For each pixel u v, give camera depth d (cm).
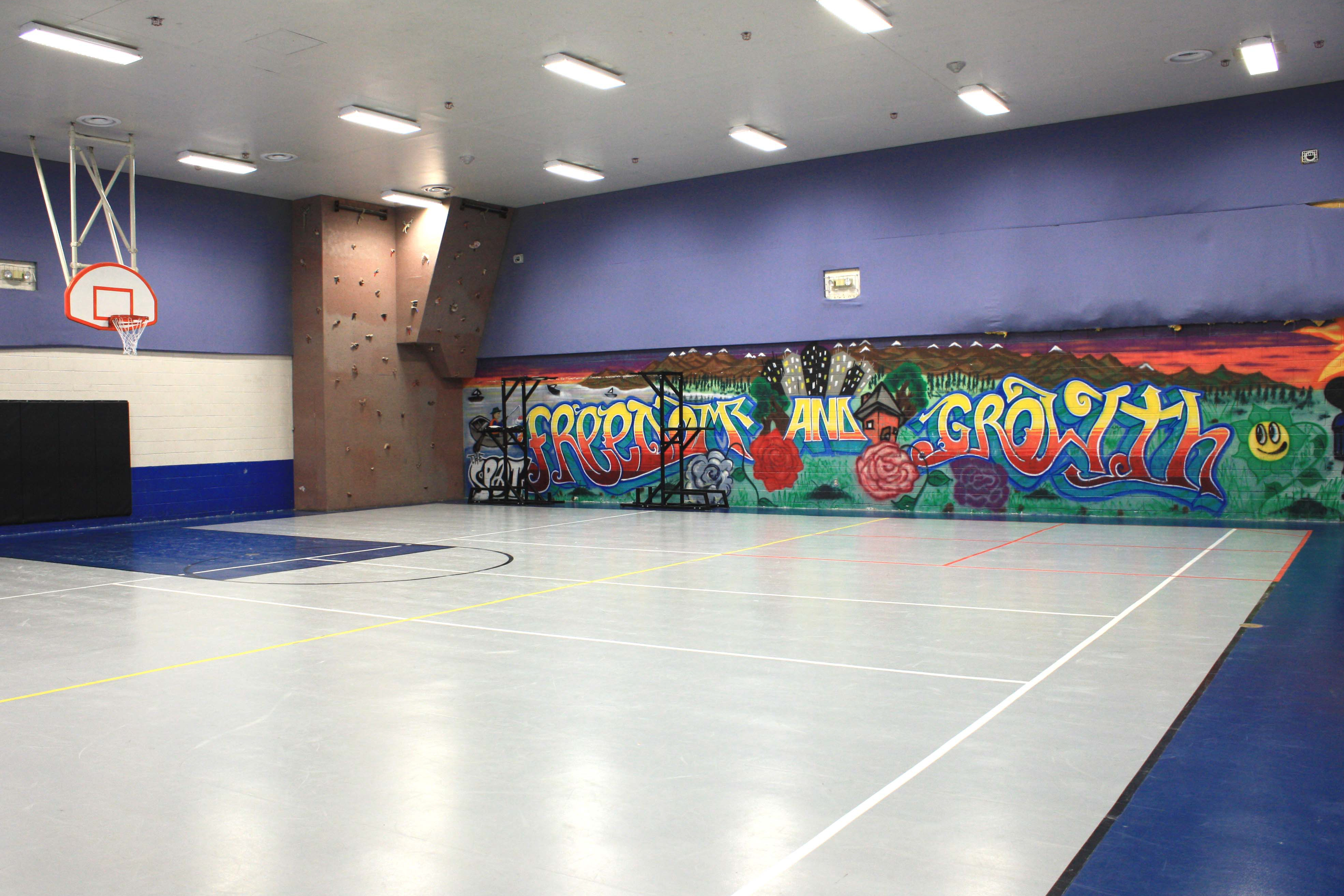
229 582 846
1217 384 1177
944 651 558
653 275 1529
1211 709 439
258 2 838
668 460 1545
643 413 1562
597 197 1573
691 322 1499
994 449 1309
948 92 1113
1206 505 1192
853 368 1396
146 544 1125
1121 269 1205
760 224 1439
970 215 1293
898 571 857
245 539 1166
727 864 290
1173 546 973
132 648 591
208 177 1406
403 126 1183
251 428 1509
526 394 1658
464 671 526
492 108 1129
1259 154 1127
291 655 569
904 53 985
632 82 1055
